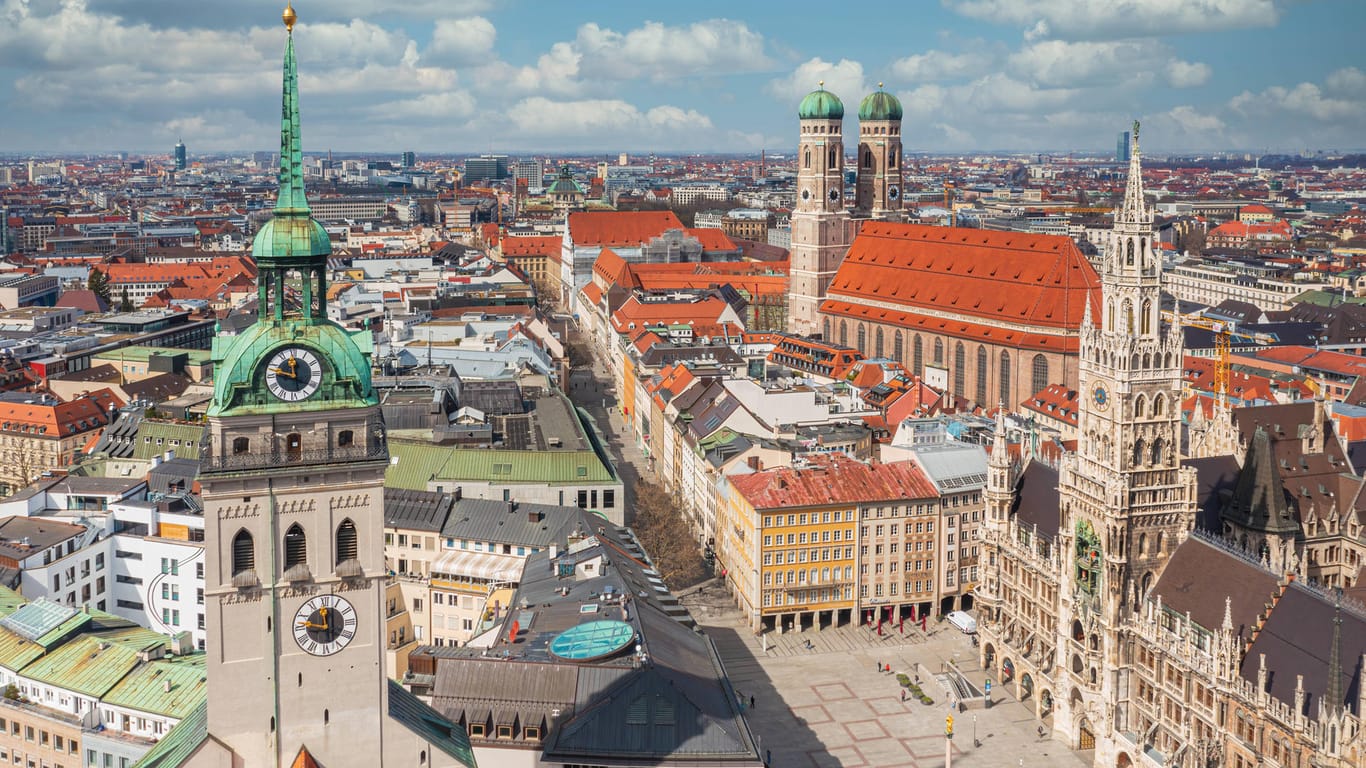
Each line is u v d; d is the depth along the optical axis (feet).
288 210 309.01
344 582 313.94
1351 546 589.73
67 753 431.43
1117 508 510.17
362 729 320.29
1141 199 512.63
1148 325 514.27
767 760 444.55
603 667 413.39
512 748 398.21
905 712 565.94
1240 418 635.66
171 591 597.52
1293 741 420.36
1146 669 504.43
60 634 458.50
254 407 302.86
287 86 307.78
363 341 319.88
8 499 618.03
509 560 594.24
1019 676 579.48
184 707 419.33
